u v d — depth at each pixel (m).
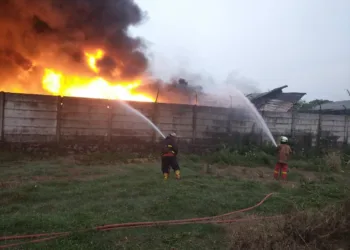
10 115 11.54
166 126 14.01
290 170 12.10
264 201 6.87
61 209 5.73
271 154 14.84
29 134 11.79
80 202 6.23
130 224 5.01
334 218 4.64
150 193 7.03
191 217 5.66
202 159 13.41
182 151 14.34
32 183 7.45
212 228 5.12
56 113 12.14
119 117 13.13
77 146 12.45
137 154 13.01
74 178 8.50
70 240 4.32
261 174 10.69
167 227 5.11
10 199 6.16
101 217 5.26
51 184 7.58
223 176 9.71
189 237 4.78
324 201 6.82
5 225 4.65
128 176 8.88
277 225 4.60
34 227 4.69
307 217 4.66
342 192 7.67
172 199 6.36
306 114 17.11
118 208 5.87
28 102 11.75
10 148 11.53
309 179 10.28
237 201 6.74
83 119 12.55
